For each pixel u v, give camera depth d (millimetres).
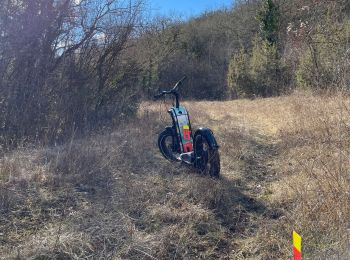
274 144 7461
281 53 20984
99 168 5711
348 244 3445
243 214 4609
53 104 8055
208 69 32031
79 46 8969
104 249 3736
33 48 8016
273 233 4082
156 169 6039
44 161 5914
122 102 9930
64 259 3605
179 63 31312
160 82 28359
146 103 12867
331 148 5883
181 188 5184
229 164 6238
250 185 5492
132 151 6746
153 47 13844
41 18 8031
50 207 4586
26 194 4820
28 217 4340
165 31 29078
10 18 7844
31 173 5328
